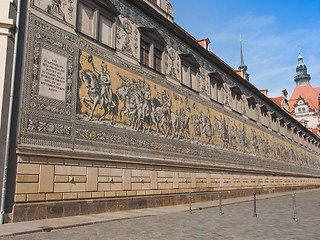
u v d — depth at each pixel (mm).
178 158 23188
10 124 12844
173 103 23844
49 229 10570
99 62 17594
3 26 13531
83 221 12445
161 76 22969
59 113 14781
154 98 21703
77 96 15852
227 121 32500
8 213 12203
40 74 14336
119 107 18391
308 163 62375
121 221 13023
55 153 14133
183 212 16891
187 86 26062
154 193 20016
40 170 13523
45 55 14711
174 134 23266
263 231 10750
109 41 18844
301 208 19516
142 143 19750
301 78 127438
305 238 9508
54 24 15438
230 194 29422
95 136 16453
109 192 16688
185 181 23422
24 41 14000
